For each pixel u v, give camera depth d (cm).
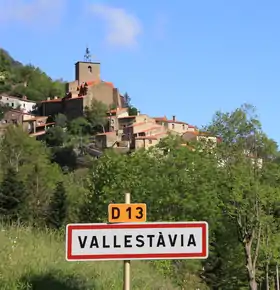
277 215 3944
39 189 6188
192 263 2069
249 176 3656
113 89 16112
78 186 6244
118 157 3791
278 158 4012
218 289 3909
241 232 3772
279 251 3834
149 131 13575
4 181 5200
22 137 7719
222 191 3662
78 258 496
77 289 775
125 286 502
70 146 12106
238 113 3944
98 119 14250
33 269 807
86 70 17788
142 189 3575
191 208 3475
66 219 4991
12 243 928
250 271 3750
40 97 17650
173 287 1170
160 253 505
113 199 3622
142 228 506
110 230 503
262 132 3938
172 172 3609
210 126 3984
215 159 3819
